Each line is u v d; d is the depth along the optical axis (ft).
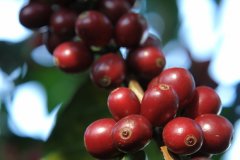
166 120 0.72
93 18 0.84
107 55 0.84
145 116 0.72
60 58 0.86
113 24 0.87
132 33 0.84
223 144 0.74
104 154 0.74
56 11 0.90
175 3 1.33
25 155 1.29
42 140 1.28
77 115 0.96
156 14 1.34
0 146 1.29
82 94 0.97
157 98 0.71
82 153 0.97
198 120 0.75
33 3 0.91
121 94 0.73
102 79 0.83
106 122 0.74
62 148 0.96
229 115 1.16
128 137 0.70
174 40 1.36
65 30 0.89
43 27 0.92
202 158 0.71
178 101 0.73
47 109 1.25
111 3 0.87
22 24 0.92
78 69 0.87
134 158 0.73
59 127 0.96
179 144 0.70
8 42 1.19
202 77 1.20
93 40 0.85
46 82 1.25
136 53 0.84
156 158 1.03
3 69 1.20
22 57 1.19
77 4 0.90
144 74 0.84
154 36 0.89
